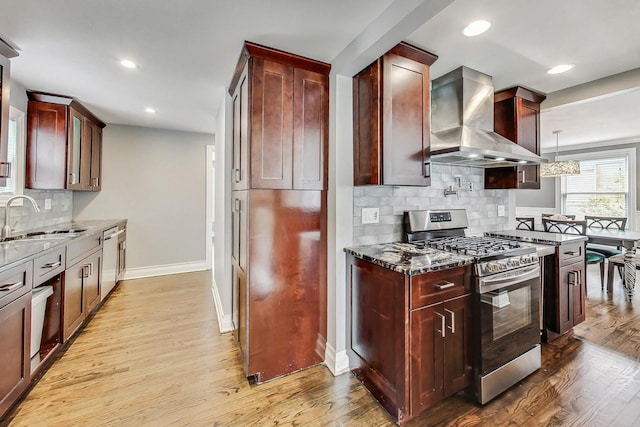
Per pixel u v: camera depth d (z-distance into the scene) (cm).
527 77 239
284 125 193
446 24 166
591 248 404
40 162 279
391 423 156
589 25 167
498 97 270
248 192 187
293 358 203
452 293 165
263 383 191
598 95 243
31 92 270
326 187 209
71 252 230
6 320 151
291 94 196
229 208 260
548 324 237
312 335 210
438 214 242
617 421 155
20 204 266
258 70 186
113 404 169
